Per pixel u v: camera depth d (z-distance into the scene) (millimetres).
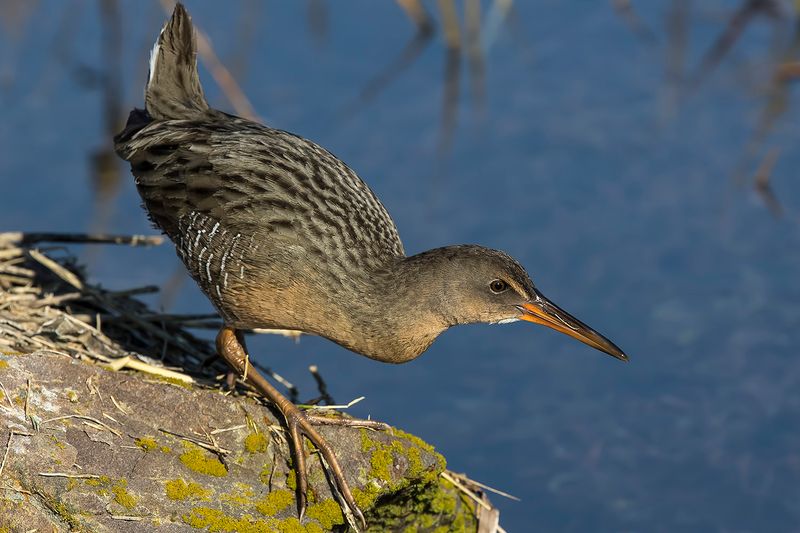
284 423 10070
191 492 9383
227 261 10359
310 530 9539
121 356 10703
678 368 13406
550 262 14422
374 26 17797
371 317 10398
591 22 17906
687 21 17672
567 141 16000
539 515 12148
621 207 15102
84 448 9344
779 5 17453
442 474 10578
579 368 13555
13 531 8984
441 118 16312
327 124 16125
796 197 15172
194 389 10070
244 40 17219
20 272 11695
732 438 12789
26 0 17297
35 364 9680
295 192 10414
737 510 12188
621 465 12602
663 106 16484
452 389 13305
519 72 17141
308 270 10258
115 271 14203
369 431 10070
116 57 16984
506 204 15141
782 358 13430
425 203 15117
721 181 15398
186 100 11492
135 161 10969
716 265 14398
